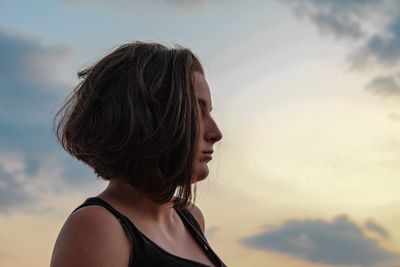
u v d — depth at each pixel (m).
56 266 1.73
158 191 1.95
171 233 2.08
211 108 2.12
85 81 2.07
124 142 1.93
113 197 1.98
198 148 2.02
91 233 1.76
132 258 1.82
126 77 2.00
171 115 1.94
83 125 2.01
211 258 2.17
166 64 2.02
